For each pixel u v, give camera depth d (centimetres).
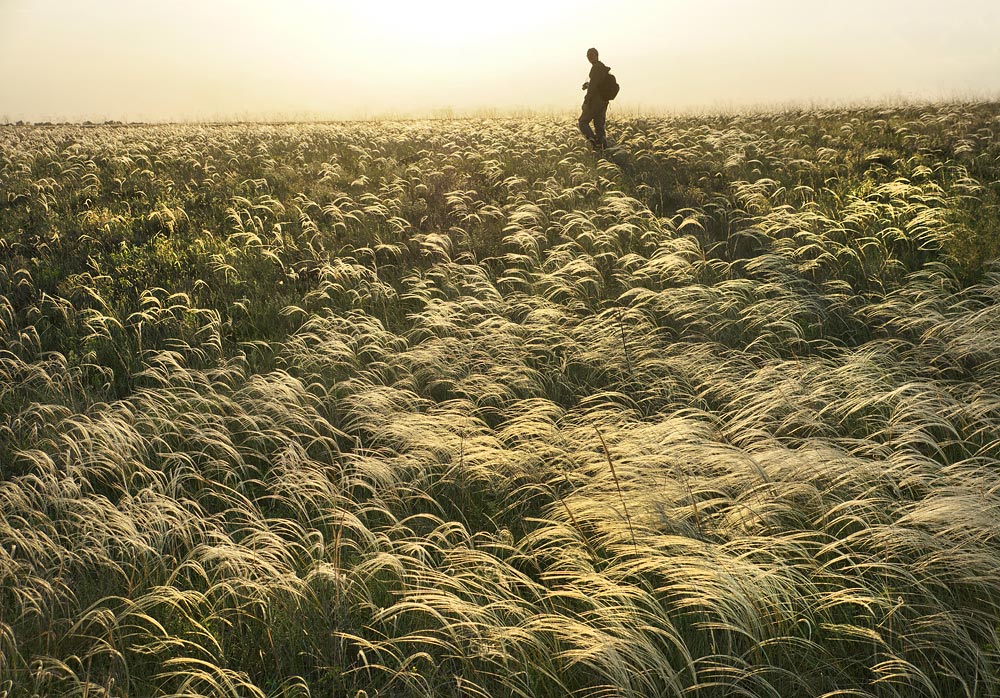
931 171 1130
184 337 745
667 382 578
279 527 427
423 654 305
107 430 502
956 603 326
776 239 932
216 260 963
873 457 456
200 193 1386
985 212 919
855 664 303
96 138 2430
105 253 1014
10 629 326
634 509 386
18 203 1340
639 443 457
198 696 291
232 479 493
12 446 532
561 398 597
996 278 713
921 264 804
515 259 919
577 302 761
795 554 364
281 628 340
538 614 327
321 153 1855
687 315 697
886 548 345
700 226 984
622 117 2358
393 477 459
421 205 1209
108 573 391
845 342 662
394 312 802
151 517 403
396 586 369
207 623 344
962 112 1734
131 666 327
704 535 375
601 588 346
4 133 2695
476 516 441
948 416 462
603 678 302
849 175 1205
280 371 620
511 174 1423
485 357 646
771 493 395
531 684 299
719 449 433
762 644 299
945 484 396
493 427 559
